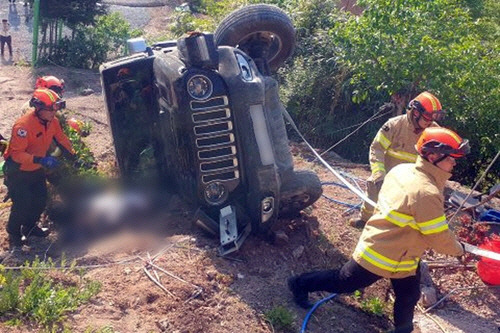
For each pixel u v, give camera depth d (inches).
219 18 622.2
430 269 244.1
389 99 421.1
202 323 185.6
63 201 266.7
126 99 262.1
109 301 187.9
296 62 472.7
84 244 235.0
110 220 252.4
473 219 273.4
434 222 169.8
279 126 235.1
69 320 175.9
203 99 216.1
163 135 246.7
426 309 223.0
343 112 455.8
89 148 324.2
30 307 176.9
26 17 849.5
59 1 640.4
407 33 368.8
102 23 689.6
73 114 415.2
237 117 219.1
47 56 653.3
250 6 262.1
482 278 234.1
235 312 194.2
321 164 350.3
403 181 176.4
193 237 229.5
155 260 211.9
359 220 263.4
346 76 443.5
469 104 394.0
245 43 269.9
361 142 445.4
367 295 226.2
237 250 219.8
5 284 185.8
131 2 1005.2
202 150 218.7
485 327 214.5
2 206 266.2
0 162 301.1
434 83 362.3
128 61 256.7
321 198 288.5
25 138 221.8
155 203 262.4
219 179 222.2
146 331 178.2
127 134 267.0
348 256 243.0
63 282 193.9
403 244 177.0
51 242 238.7
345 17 494.6
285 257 228.7
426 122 226.2
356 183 316.5
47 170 242.1
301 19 493.7
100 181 277.0
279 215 249.1
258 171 219.1
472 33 424.5
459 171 438.9
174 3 1016.2
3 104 468.1
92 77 594.2
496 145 403.2
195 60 217.5
